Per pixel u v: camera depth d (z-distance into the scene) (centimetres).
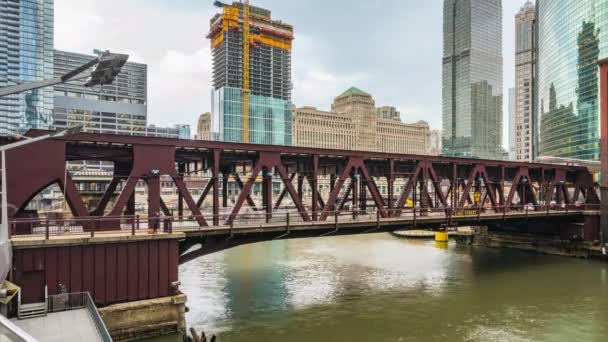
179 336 2269
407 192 3784
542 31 15612
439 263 4784
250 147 2956
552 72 14388
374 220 3400
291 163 3797
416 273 4234
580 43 12494
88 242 2194
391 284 3762
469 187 4328
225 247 2906
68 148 2548
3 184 1827
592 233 5175
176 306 2331
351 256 5241
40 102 15750
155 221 2428
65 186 2386
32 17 16100
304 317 2825
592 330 2625
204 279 3888
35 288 2112
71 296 2139
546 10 14988
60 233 2405
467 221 4191
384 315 2886
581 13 12438
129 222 2773
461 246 6194
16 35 15750
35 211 2850
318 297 3312
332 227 3152
